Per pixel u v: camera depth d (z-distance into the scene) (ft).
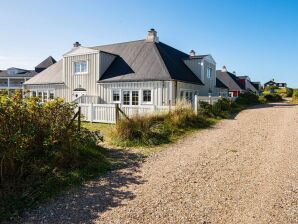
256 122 47.98
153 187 18.62
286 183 18.84
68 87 80.38
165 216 14.62
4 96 19.71
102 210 15.39
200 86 81.15
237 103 85.71
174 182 19.51
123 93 69.56
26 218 14.62
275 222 13.84
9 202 16.03
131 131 32.27
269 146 29.89
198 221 14.06
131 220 14.24
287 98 172.86
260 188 18.11
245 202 16.12
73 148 23.08
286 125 43.55
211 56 90.38
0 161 18.29
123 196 17.24
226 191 17.76
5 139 18.49
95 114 52.90
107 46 88.22
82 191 18.03
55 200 16.71
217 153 27.50
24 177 19.11
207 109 53.88
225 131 39.99
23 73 193.36
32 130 19.76
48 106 22.33
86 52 75.77
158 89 64.49
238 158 25.46
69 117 23.97
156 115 39.22
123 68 73.31
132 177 20.63
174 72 68.13
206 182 19.42
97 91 74.08
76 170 20.75
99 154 25.39
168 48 86.58
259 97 118.01
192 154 27.25
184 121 42.14
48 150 21.58
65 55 80.48
